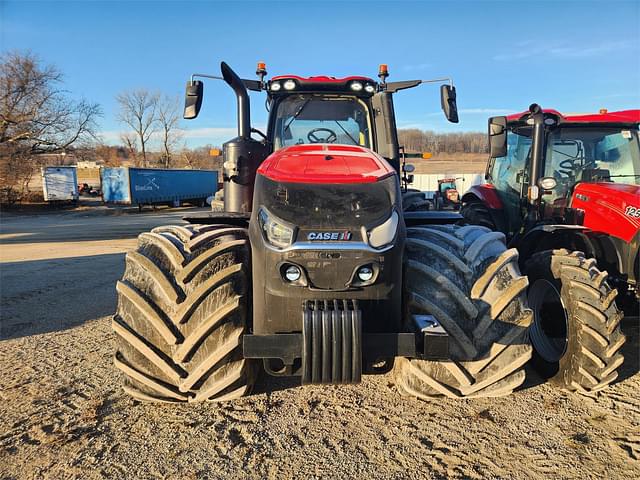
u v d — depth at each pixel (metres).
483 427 2.65
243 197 3.50
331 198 2.46
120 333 2.65
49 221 21.75
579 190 4.23
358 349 2.25
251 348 2.31
